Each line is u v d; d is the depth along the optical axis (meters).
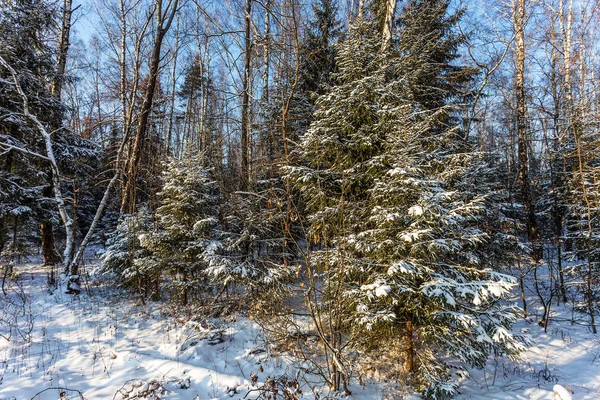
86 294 8.02
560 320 7.44
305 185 5.85
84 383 4.43
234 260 6.91
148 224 8.17
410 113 5.71
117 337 5.84
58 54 11.70
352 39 6.86
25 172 10.73
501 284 4.03
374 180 5.31
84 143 11.93
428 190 4.73
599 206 7.65
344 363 4.75
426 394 4.33
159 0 9.02
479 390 4.89
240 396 4.32
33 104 10.34
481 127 15.12
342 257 4.73
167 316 6.80
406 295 4.72
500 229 8.27
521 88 11.02
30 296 7.59
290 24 6.63
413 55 7.86
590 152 7.88
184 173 7.64
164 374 4.65
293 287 7.72
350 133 6.13
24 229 12.35
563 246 13.30
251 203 7.48
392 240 4.75
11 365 4.73
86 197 15.03
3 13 9.86
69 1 12.51
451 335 4.66
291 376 4.89
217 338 5.77
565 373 5.42
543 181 14.86
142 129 8.90
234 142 10.85
